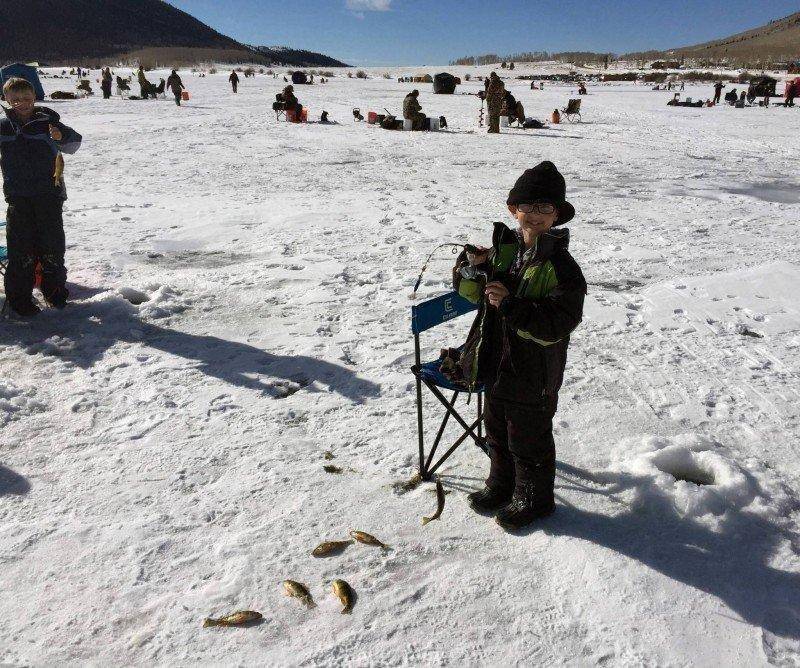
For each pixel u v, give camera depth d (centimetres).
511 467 290
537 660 219
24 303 511
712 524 281
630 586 247
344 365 444
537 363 256
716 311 546
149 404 390
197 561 263
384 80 7144
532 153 1534
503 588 249
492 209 948
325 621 234
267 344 479
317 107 2886
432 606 241
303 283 616
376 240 773
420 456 313
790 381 425
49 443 347
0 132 473
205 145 1600
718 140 1855
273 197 1011
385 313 542
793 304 561
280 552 268
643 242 776
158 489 310
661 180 1206
